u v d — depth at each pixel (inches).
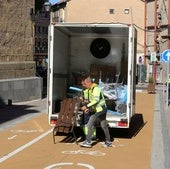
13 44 971.9
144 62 2591.0
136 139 515.2
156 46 2519.7
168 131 578.6
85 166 370.3
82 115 483.8
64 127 482.0
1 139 497.4
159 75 2429.9
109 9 2716.5
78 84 614.9
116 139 514.0
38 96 1040.2
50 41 520.7
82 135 531.2
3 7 939.3
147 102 1101.7
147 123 665.0
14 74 968.9
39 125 612.1
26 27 1015.0
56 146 460.4
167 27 2449.6
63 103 492.1
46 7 1221.1
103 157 409.4
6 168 357.1
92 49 619.8
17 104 917.2
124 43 618.8
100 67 623.5
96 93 455.5
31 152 425.7
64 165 372.2
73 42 618.2
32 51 1039.0
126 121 502.9
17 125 610.9
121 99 558.3
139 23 2655.0
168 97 1027.3
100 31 572.7
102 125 463.2
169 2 2434.8
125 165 377.1
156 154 423.5
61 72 571.8
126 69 621.6
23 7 1002.1
